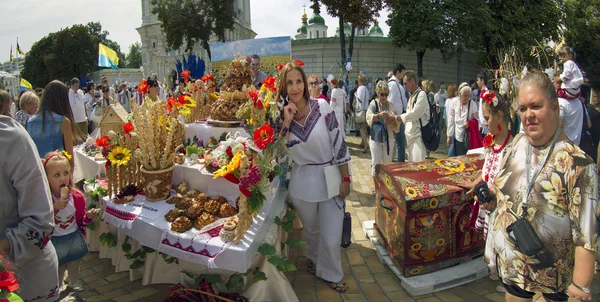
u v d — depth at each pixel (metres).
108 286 3.42
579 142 4.34
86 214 3.16
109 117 4.47
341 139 3.19
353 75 25.20
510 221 2.01
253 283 2.87
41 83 58.81
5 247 1.78
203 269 2.99
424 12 20.61
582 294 1.73
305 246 3.95
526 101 1.82
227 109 3.71
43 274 1.99
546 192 1.84
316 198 3.20
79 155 4.55
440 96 14.17
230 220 2.71
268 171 2.75
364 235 4.43
